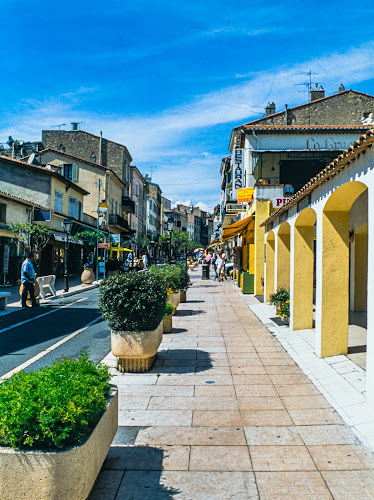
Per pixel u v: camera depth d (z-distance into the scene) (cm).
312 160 2559
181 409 533
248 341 928
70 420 290
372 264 521
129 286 674
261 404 550
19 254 2219
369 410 504
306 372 686
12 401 294
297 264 1008
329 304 755
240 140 2992
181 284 1380
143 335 678
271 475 375
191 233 13300
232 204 2631
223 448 427
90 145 4644
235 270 2922
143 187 6744
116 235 3866
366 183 548
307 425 483
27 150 4641
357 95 3019
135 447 430
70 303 1616
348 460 402
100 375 392
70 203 3152
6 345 912
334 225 758
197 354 812
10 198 2142
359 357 727
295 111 3028
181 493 348
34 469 276
